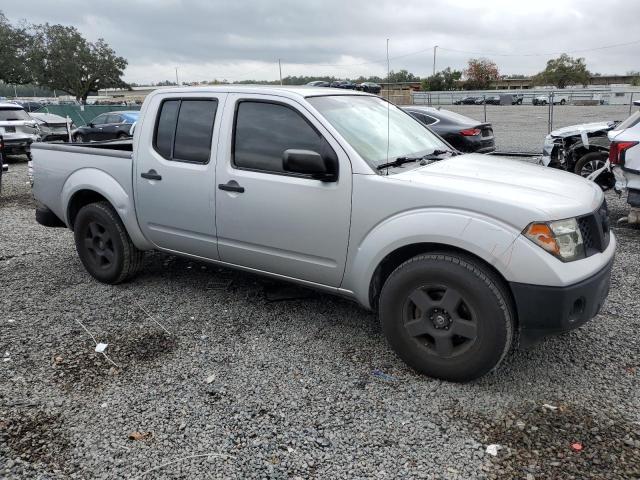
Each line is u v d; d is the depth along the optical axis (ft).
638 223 23.52
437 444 9.45
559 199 10.75
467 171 12.32
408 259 11.73
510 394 10.87
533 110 113.39
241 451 9.37
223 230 14.05
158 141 15.19
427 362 11.31
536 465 8.85
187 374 11.89
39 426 10.13
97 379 11.74
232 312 15.11
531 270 10.00
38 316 15.02
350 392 11.09
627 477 8.52
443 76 227.61
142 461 9.16
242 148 13.58
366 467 8.94
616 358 12.18
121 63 222.48
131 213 15.92
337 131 12.30
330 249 12.35
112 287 17.19
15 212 29.81
